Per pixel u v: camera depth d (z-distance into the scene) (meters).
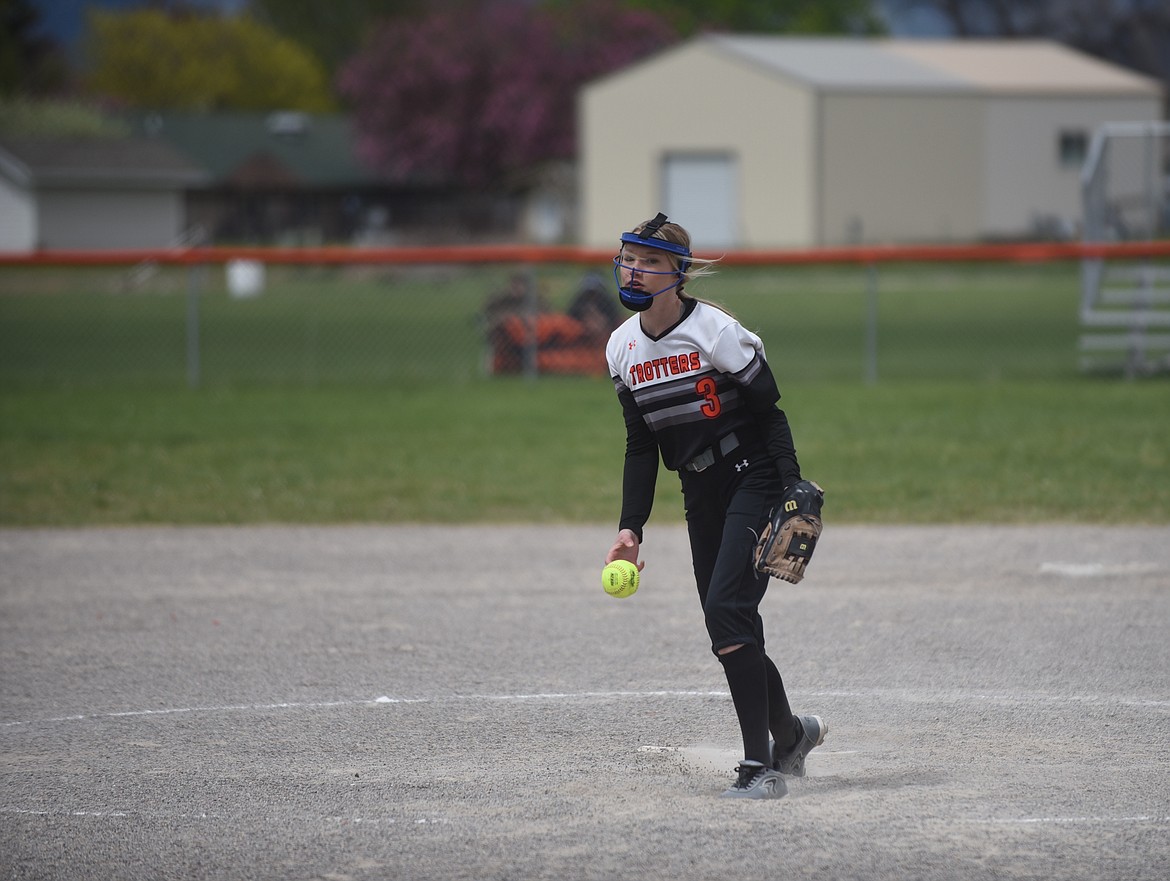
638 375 19.11
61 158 193.88
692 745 21.50
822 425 54.66
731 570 18.80
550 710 23.42
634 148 186.12
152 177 196.00
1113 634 27.78
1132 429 52.22
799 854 16.89
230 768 20.58
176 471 47.03
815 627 28.58
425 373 75.56
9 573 34.16
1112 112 180.38
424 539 37.75
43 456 49.75
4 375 76.38
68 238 194.12
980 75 181.25
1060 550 35.16
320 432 54.94
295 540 37.78
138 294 142.88
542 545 36.88
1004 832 17.53
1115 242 74.31
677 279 18.61
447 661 26.53
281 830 18.05
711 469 19.14
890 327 96.50
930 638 27.66
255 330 102.62
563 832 17.77
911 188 176.12
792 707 23.45
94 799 19.31
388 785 19.73
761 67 176.50
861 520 38.97
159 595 31.98
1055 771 19.94
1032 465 45.66
